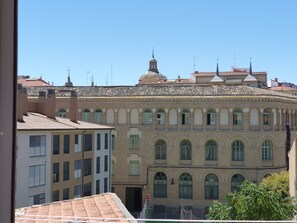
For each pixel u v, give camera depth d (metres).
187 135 52.47
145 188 52.94
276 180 30.64
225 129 51.72
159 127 53.34
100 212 9.89
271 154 51.22
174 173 52.50
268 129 51.00
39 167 33.91
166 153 52.97
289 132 52.94
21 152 31.28
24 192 31.66
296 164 23.95
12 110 1.82
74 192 39.91
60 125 38.50
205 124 52.22
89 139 43.34
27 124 33.62
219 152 51.72
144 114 53.72
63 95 54.03
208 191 51.88
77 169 40.69
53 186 36.16
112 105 54.12
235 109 51.53
